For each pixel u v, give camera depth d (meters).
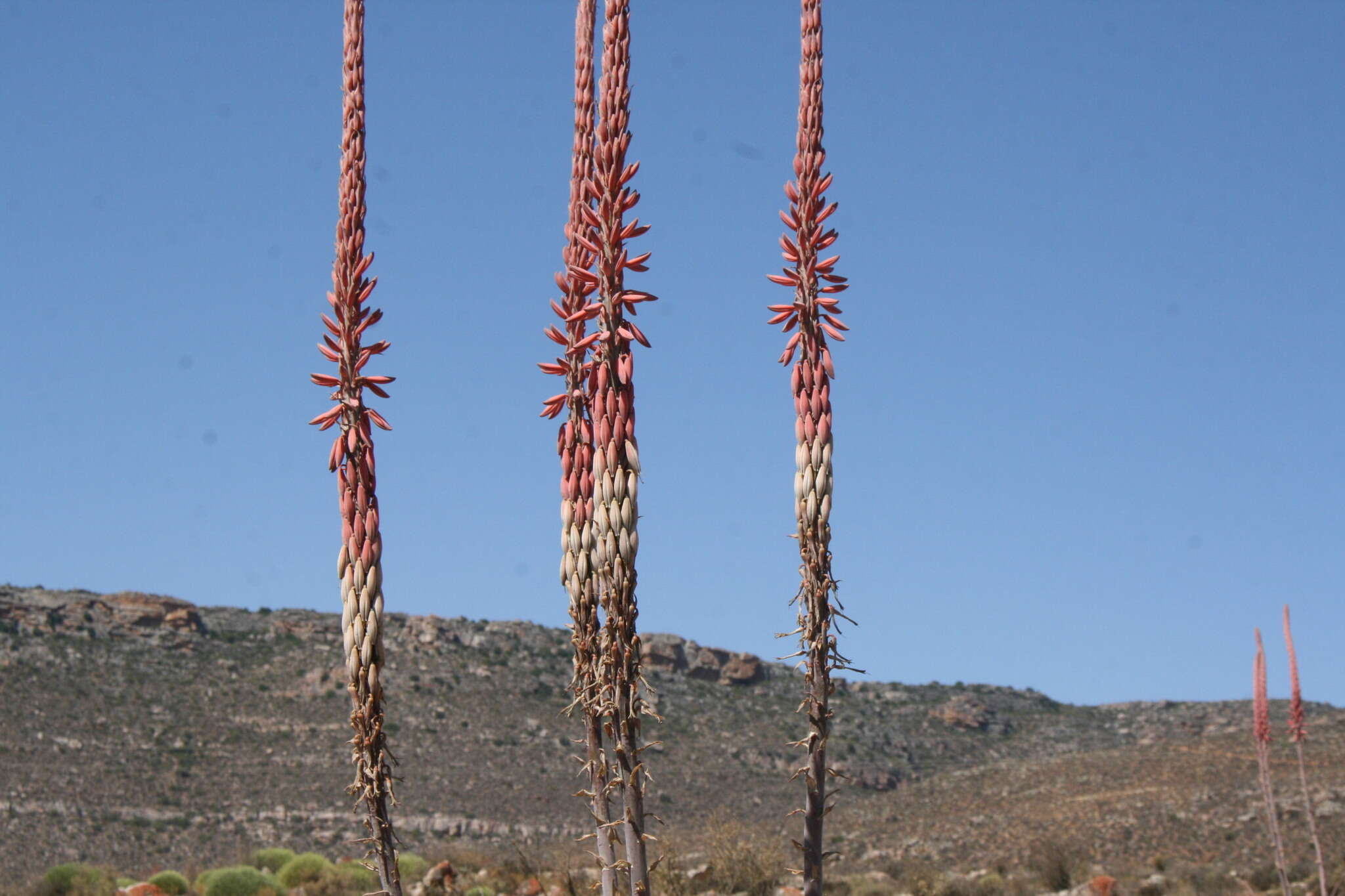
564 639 106.38
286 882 37.25
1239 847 51.16
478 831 71.81
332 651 97.25
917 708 111.00
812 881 8.15
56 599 94.94
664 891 31.11
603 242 7.98
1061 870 45.62
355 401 7.34
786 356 8.60
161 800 72.69
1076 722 113.00
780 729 95.62
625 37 8.20
